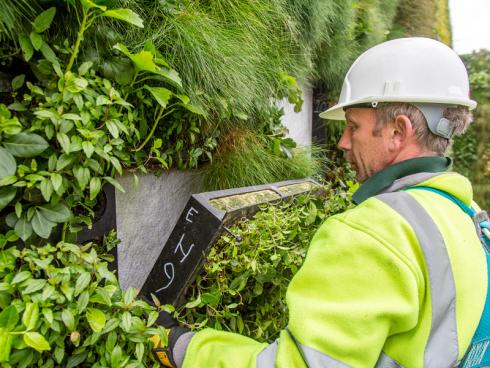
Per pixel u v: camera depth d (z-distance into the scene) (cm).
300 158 181
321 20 203
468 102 75
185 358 75
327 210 140
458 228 66
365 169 81
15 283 68
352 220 64
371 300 57
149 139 115
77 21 86
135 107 103
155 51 91
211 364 70
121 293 83
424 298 60
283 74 162
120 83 92
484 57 624
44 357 76
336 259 61
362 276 59
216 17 131
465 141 605
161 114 111
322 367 55
